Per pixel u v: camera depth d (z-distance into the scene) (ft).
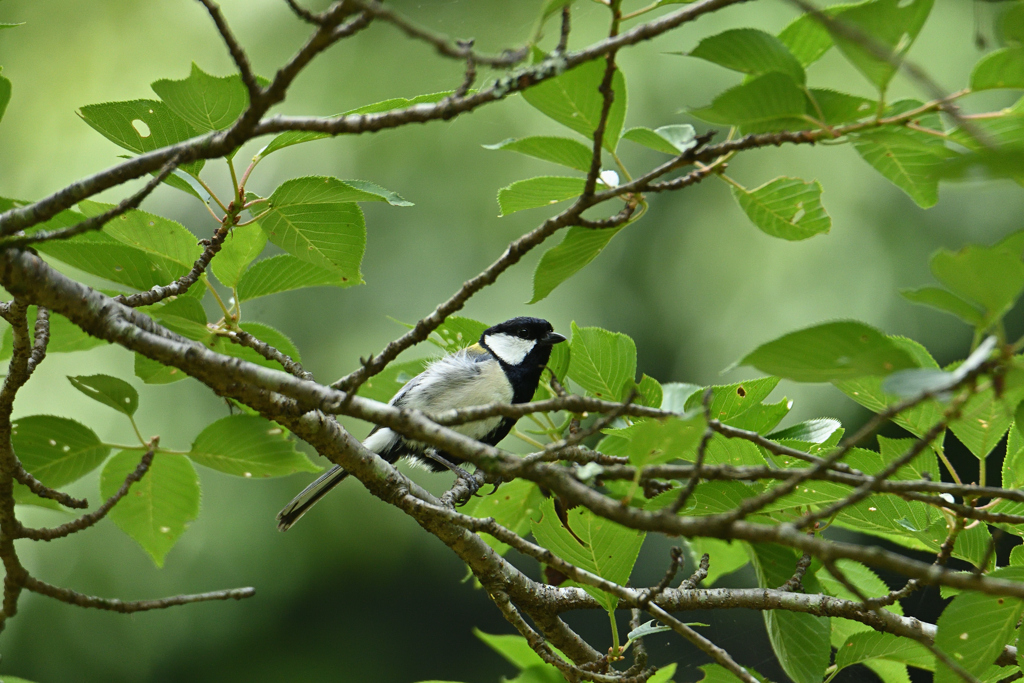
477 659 46.03
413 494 17.99
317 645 44.37
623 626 46.93
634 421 19.26
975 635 14.79
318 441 16.71
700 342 42.96
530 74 12.09
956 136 12.41
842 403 40.88
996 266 9.37
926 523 16.81
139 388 40.65
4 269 12.99
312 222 17.40
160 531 20.65
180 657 43.24
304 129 12.00
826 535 42.14
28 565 41.22
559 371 20.86
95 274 18.33
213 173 44.06
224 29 10.96
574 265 16.83
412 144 44.16
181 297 16.65
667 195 45.09
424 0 22.47
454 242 43.45
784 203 15.88
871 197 42.57
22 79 45.37
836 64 40.63
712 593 17.34
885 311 41.34
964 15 40.65
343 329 42.98
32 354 16.28
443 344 21.75
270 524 43.86
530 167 43.62
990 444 16.24
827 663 17.51
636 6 41.42
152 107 16.24
